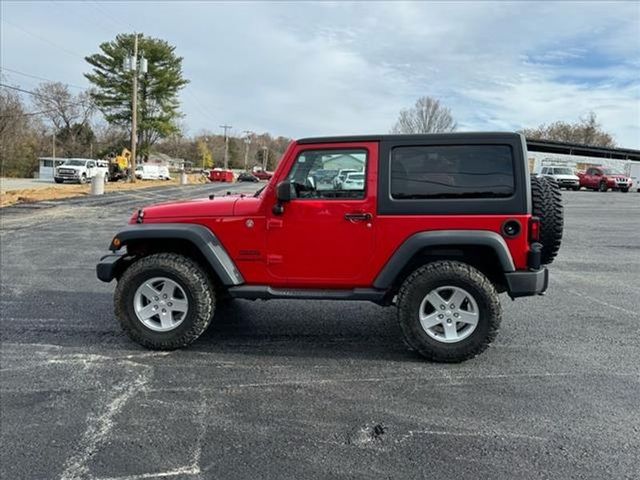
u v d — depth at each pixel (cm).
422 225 387
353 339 447
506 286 399
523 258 380
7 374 368
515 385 351
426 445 274
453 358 387
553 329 477
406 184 390
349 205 396
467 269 385
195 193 2569
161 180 4572
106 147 6569
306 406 321
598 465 256
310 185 405
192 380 360
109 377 364
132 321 416
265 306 548
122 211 1564
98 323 489
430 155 388
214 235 415
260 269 413
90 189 2525
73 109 7294
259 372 375
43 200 1856
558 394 337
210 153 10856
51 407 317
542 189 401
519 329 477
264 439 281
